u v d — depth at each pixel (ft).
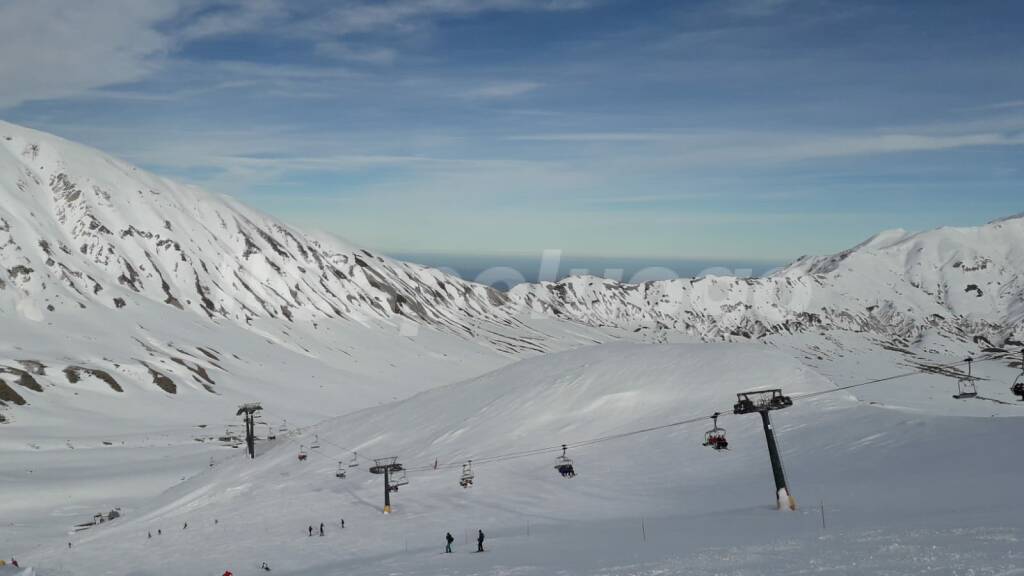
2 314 535.19
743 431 228.22
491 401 304.71
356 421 349.61
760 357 299.99
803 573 67.92
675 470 201.67
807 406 245.24
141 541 191.01
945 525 86.79
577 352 353.31
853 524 102.73
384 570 111.75
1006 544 68.95
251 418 328.90
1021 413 594.24
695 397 269.44
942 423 189.78
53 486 275.80
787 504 131.13
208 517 216.13
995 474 135.03
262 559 153.48
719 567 76.64
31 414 399.85
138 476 303.27
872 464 169.37
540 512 174.81
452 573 98.07
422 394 368.68
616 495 184.85
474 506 189.98
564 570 88.74
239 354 635.25
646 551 98.53
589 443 244.22
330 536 173.99
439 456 258.16
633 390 280.10
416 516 187.21
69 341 526.57
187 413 462.19
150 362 530.68
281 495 238.89
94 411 431.43
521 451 246.68
